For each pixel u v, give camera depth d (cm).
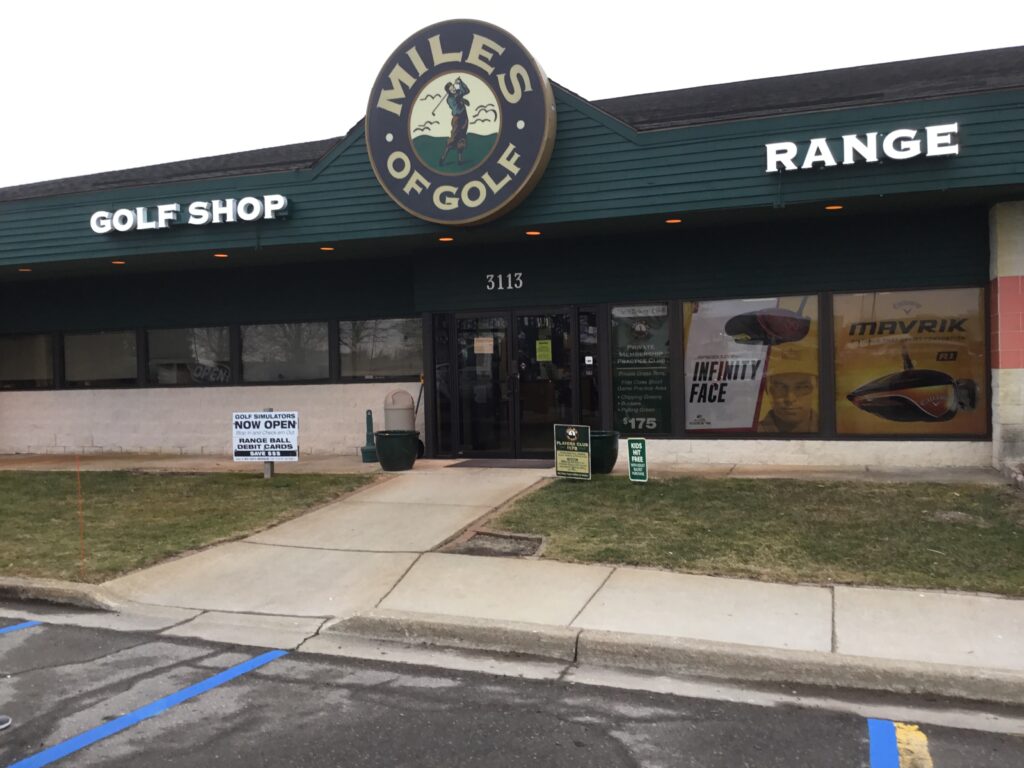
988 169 928
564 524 828
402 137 1098
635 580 658
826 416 1140
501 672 521
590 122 1055
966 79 1236
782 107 1167
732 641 534
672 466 1168
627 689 493
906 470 1086
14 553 778
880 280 1114
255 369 1485
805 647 523
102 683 500
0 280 1579
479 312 1271
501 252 1255
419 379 1396
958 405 1100
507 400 1267
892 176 956
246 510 952
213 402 1499
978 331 1089
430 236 1150
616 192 1049
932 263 1095
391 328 1413
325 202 1159
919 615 573
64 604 666
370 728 437
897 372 1118
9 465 1422
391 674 517
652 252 1196
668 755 407
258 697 479
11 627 610
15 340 1619
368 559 743
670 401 1198
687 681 507
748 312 1166
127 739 423
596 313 1224
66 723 442
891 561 691
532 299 1244
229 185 1188
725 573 670
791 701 475
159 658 545
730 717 452
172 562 750
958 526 788
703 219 1088
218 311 1491
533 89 1044
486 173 1066
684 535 779
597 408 1227
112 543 811
